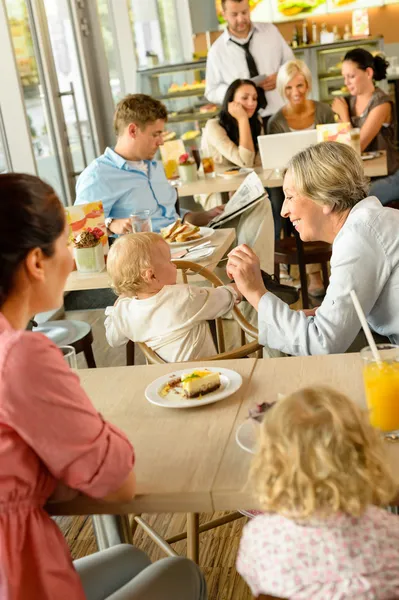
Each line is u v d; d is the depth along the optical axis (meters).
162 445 1.44
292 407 1.05
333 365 1.72
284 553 1.04
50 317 4.62
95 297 4.92
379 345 1.56
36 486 1.19
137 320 2.29
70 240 2.86
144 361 3.82
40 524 1.18
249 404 1.57
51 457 1.17
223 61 6.57
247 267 2.10
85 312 4.80
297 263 4.04
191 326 2.28
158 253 2.25
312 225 2.06
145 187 3.78
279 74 5.01
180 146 4.75
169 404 1.58
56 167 5.07
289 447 1.02
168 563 1.39
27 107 4.51
